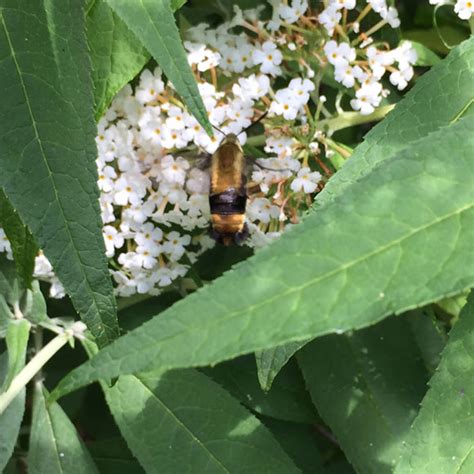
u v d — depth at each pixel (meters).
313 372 0.26
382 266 0.13
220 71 0.25
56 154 0.19
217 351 0.13
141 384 0.24
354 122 0.25
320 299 0.13
